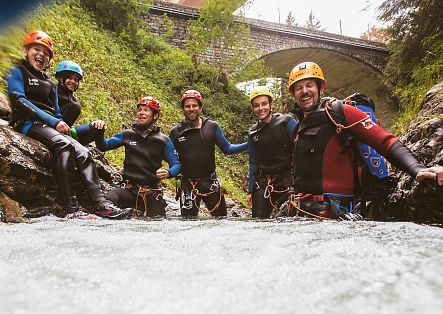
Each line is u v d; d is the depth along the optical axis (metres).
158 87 12.76
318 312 0.44
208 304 0.48
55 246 1.00
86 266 0.73
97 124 3.96
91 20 11.87
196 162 4.48
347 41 20.98
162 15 16.41
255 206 4.25
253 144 4.40
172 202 5.57
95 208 3.09
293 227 1.61
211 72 15.34
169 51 14.82
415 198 2.77
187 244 1.03
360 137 2.79
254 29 19.19
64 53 8.12
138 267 0.72
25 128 3.29
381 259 0.72
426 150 3.00
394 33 10.57
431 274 0.58
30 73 3.39
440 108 3.79
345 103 2.99
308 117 2.99
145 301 0.50
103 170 4.48
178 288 0.56
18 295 0.51
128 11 13.22
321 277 0.61
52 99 3.61
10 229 1.57
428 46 9.15
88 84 7.99
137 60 13.34
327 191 2.85
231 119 14.48
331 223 1.96
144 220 2.67
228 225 1.82
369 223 1.93
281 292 0.53
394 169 3.57
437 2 8.70
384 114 17.02
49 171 3.20
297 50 20.33
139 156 4.10
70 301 0.49
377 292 0.51
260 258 0.79
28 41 3.36
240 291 0.54
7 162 2.79
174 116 11.29
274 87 15.88
